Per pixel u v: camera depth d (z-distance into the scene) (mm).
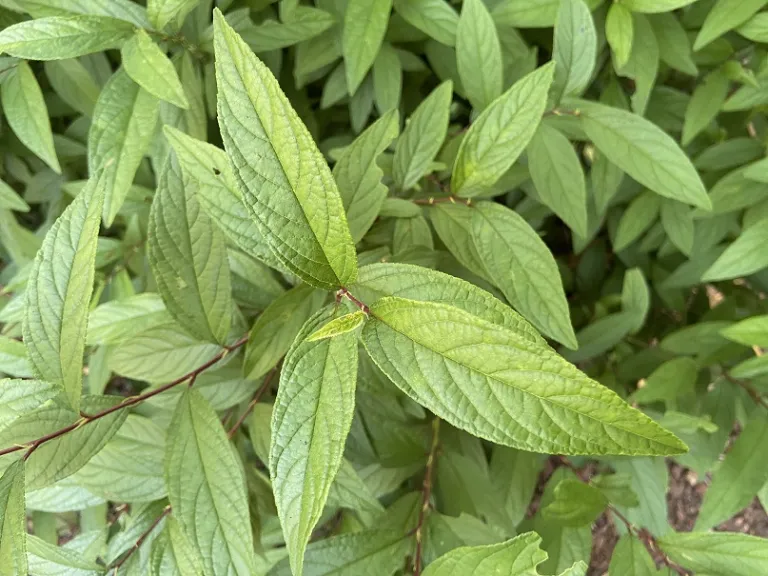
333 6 464
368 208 332
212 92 447
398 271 270
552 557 395
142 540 337
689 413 458
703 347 449
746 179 439
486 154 348
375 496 423
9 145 540
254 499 384
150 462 349
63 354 296
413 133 385
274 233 252
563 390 230
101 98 369
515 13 421
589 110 403
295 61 510
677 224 488
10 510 279
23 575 274
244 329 370
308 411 249
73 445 300
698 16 450
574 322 591
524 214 518
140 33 357
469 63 406
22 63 410
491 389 237
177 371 343
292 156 243
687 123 450
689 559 350
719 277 411
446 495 412
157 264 323
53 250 292
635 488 430
